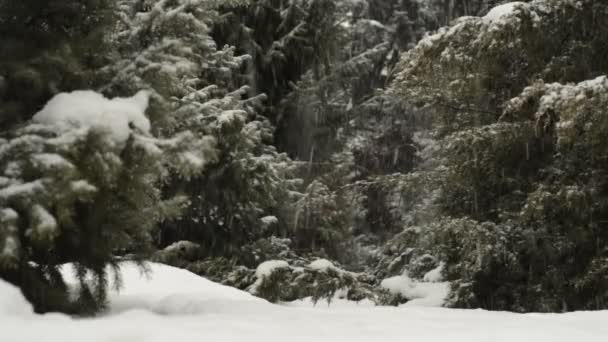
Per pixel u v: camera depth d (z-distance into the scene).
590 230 11.70
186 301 5.93
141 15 5.53
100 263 5.37
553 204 11.44
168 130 5.48
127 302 6.02
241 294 8.49
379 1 28.98
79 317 5.09
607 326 5.30
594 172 11.35
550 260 12.30
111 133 4.80
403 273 15.23
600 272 11.08
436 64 11.76
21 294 4.48
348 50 19.75
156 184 5.97
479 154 12.58
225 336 4.19
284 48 16.38
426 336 4.52
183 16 5.43
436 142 14.25
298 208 14.85
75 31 5.52
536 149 12.45
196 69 5.45
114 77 5.37
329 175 17.05
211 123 11.55
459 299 12.73
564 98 10.05
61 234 5.15
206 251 13.89
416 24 27.52
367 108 22.89
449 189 13.49
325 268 12.59
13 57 5.16
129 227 5.31
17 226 4.64
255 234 14.03
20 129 4.85
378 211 23.91
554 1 11.12
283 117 16.55
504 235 12.16
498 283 12.90
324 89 17.11
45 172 4.66
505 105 12.16
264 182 13.15
